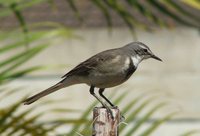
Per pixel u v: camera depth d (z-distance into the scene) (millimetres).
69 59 16797
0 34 8328
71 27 16938
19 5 8820
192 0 9484
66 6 17328
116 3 9992
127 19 10125
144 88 16812
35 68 8227
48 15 17125
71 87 16641
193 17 9820
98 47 16891
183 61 17016
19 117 8016
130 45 8805
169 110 16672
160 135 16625
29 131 8016
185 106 16938
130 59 8648
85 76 8398
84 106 16703
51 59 16719
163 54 16938
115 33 16828
